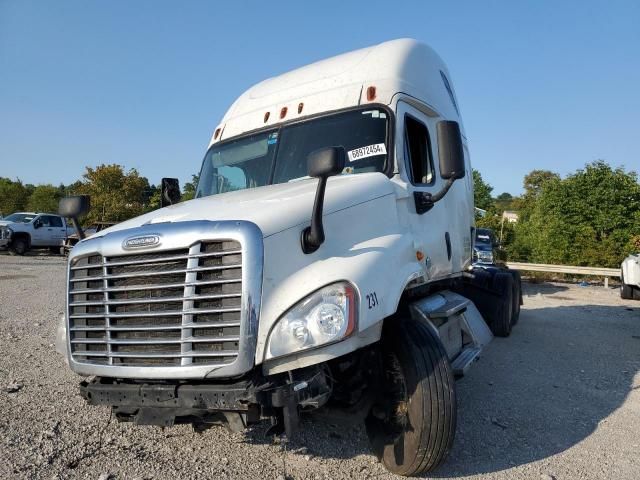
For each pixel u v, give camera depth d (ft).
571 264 71.36
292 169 15.02
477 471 12.17
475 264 30.25
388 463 11.66
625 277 46.03
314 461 12.42
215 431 13.97
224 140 17.39
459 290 22.67
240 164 16.34
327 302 9.59
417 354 11.29
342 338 9.49
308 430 14.26
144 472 11.58
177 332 9.78
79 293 10.83
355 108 14.92
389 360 11.87
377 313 10.11
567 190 73.15
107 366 10.31
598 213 71.10
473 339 17.12
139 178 120.26
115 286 10.37
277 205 10.57
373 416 12.08
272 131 16.07
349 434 14.08
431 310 13.55
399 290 11.09
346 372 11.93
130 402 10.11
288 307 9.53
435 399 10.93
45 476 11.19
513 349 25.39
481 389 18.65
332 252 10.61
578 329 31.27
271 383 9.43
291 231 10.11
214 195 15.29
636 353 24.91
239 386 9.37
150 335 10.00
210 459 12.36
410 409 11.10
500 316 27.48
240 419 9.86
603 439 14.30
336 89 15.53
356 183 12.32
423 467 11.20
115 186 117.91
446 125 13.12
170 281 9.85
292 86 16.79
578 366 22.22
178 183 19.53
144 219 11.67
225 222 9.77
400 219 13.26
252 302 9.32
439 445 10.94
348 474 11.80
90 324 10.73
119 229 11.12
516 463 12.67
